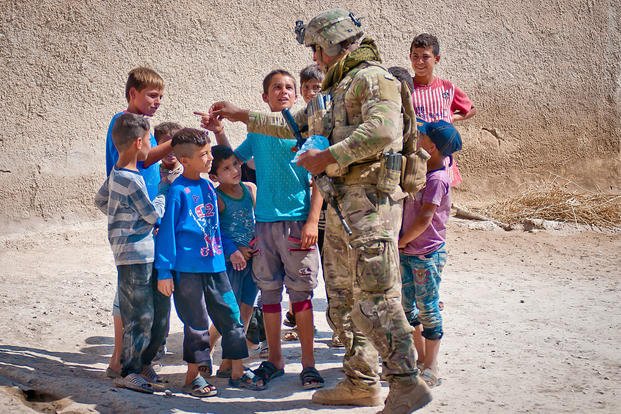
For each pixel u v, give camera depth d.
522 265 7.68
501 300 6.36
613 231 9.13
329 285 4.11
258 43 8.91
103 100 8.02
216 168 4.54
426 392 3.73
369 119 3.64
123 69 8.10
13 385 4.15
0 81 7.50
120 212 4.15
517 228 9.20
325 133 3.89
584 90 10.84
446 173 4.30
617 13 10.89
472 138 10.38
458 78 10.27
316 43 3.98
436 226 4.33
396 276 3.78
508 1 10.45
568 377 4.46
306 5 9.20
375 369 4.05
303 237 4.39
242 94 8.84
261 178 4.56
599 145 10.95
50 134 7.77
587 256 8.05
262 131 4.50
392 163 3.70
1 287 6.30
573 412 3.90
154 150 4.48
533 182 10.69
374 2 9.67
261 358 4.98
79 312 5.77
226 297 4.32
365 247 3.73
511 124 10.55
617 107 10.94
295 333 5.38
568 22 10.73
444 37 10.15
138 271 4.16
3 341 5.04
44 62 7.68
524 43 10.55
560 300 6.36
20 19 7.53
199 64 8.54
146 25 8.19
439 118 6.58
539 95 10.65
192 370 4.24
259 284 4.53
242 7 8.78
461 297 6.46
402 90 3.84
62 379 4.27
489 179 10.50
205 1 8.52
